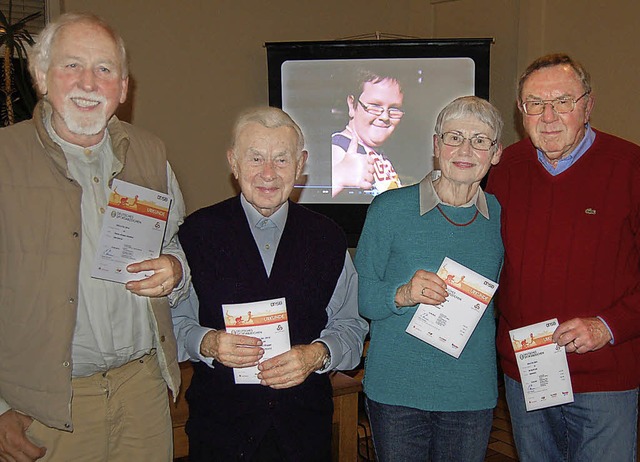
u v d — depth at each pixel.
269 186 1.82
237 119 1.90
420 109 4.97
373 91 4.97
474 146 1.92
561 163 2.08
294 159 1.87
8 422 1.73
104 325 1.79
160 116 4.77
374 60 4.95
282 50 4.93
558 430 2.20
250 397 1.86
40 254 1.69
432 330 1.93
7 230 1.68
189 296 2.01
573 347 1.97
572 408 2.10
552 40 4.66
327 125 5.01
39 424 1.75
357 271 2.09
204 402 1.90
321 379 1.96
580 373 2.06
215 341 1.81
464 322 1.92
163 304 1.91
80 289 1.76
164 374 1.91
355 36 5.50
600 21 4.35
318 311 1.93
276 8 5.16
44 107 1.79
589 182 2.04
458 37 5.37
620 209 2.01
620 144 2.07
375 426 2.06
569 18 4.54
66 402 1.70
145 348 1.90
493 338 2.04
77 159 1.79
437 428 2.02
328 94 4.98
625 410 2.06
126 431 1.88
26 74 3.99
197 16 4.84
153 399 1.93
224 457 1.85
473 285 1.92
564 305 2.05
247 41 5.06
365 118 5.00
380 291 2.00
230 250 1.89
